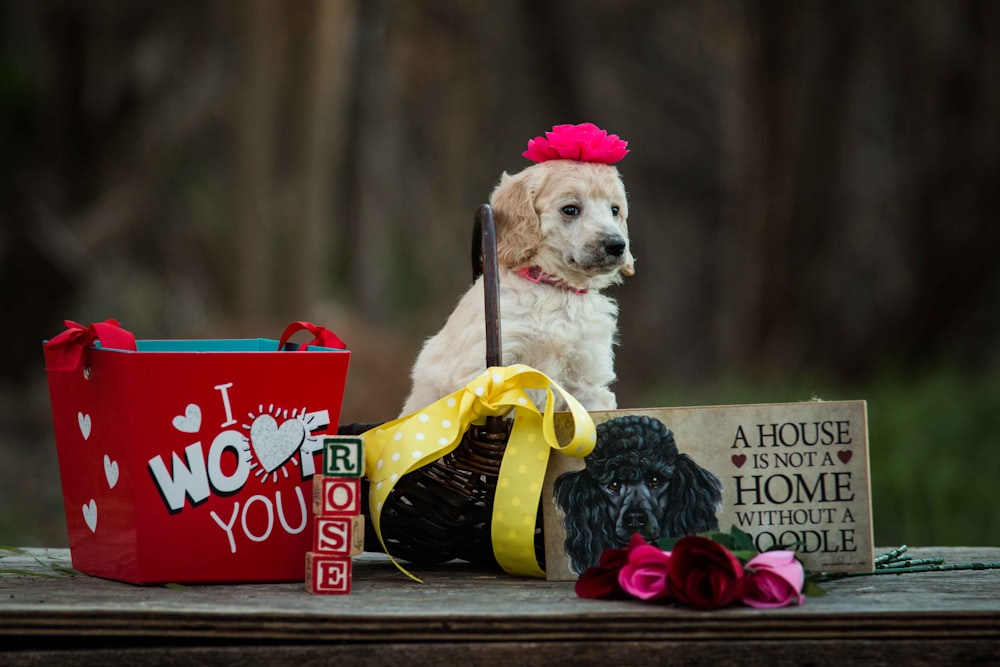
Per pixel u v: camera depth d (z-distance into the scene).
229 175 19.09
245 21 13.54
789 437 2.85
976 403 9.77
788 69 18.56
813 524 2.82
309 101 13.57
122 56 17.73
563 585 2.79
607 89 24.42
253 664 2.33
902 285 18.50
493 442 2.88
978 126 17.56
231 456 2.75
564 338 3.65
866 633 2.36
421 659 2.33
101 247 17.11
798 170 18.48
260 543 2.78
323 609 2.38
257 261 13.41
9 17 18.20
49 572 3.04
